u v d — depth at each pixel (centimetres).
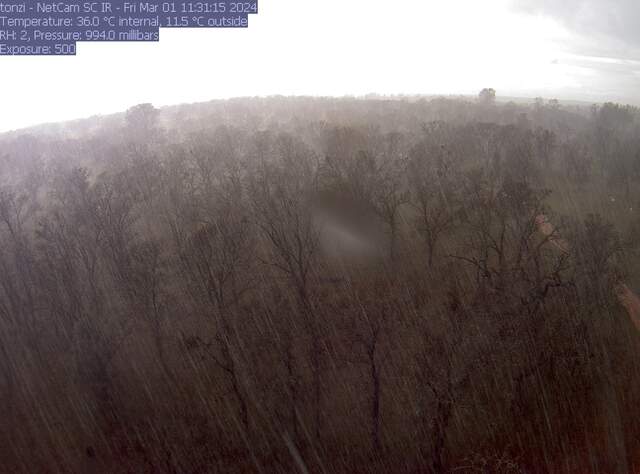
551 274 1639
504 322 1535
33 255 2069
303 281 1883
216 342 1789
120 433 1709
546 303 1644
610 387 1520
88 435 1723
